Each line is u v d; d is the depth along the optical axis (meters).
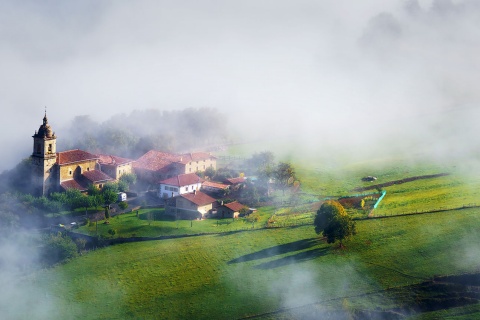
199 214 153.25
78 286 125.19
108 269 130.38
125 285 125.12
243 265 130.25
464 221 143.00
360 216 149.00
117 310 117.75
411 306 113.75
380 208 155.00
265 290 121.50
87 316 116.50
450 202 156.75
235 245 137.88
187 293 121.75
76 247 135.75
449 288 118.00
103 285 125.25
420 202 158.38
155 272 129.00
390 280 122.19
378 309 113.81
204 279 126.00
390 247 133.62
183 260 132.62
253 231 144.12
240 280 125.12
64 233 143.00
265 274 126.56
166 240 140.50
